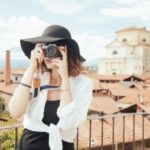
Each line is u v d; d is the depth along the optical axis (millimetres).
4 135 10070
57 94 2514
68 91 2453
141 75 75750
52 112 2479
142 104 37438
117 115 4238
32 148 2461
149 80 69188
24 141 2516
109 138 19359
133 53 88250
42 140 2461
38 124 2475
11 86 49500
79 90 2545
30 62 2543
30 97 2553
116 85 56406
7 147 10062
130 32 92000
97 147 18328
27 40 2539
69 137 2520
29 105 2539
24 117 2551
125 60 85750
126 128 21828
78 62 2561
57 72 2533
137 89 53969
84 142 17719
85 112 2510
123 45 85688
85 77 2609
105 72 87188
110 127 20406
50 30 2549
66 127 2412
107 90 54375
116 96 50406
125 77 72188
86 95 2547
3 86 50562
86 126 19641
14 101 2500
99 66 88562
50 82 2533
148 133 23656
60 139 2438
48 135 2455
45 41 2475
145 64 90312
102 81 74000
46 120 2480
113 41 86812
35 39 2521
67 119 2396
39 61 2506
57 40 2447
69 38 2486
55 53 2471
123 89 52688
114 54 86812
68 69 2555
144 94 45531
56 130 2420
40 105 2488
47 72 2547
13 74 64938
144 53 89812
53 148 2416
